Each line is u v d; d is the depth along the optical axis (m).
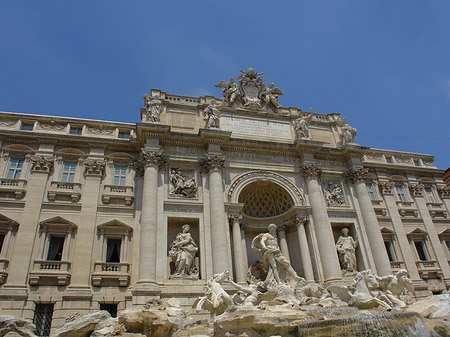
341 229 33.22
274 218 32.88
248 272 29.33
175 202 28.20
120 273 25.64
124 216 28.08
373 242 31.27
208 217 28.25
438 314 17.83
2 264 24.31
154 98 32.12
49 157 28.97
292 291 23.19
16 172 28.19
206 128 31.69
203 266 26.28
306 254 29.50
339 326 15.21
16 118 30.23
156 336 18.16
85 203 27.72
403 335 14.74
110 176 29.66
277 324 16.25
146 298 23.12
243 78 37.12
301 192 32.31
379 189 37.50
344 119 38.09
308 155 33.62
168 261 26.53
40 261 24.78
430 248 35.53
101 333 18.42
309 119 36.66
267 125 35.09
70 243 26.28
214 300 19.94
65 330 18.84
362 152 35.19
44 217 26.59
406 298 28.11
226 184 30.50
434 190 40.03
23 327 18.86
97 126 31.83
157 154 28.88
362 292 22.30
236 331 16.00
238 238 28.45
